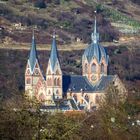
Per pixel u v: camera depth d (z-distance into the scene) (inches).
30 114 5487.2
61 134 5428.2
